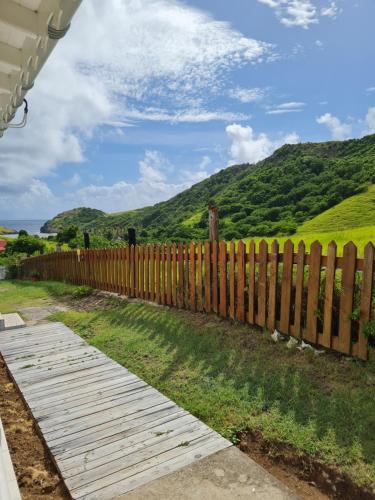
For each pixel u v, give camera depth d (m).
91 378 4.15
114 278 9.15
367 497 2.36
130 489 2.39
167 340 5.14
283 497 2.30
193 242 6.12
